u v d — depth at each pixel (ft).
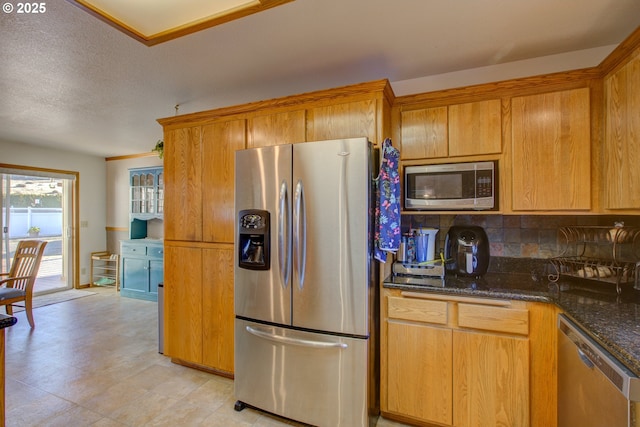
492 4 5.10
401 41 6.20
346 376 5.78
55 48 6.38
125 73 7.53
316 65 7.19
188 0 4.89
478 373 5.61
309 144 5.99
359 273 5.69
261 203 6.43
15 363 8.74
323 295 5.91
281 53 6.66
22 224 15.53
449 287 5.87
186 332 8.32
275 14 5.30
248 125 7.57
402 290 6.13
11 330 11.25
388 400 6.17
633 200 4.78
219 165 7.91
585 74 5.72
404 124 6.93
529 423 5.36
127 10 5.07
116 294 16.25
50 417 6.44
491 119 6.32
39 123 11.50
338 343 5.78
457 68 7.37
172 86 8.30
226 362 7.81
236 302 6.76
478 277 6.66
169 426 6.23
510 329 5.42
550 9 5.23
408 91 7.94
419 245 6.84
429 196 6.64
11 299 10.77
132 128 12.17
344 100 6.61
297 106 7.05
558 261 6.30
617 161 5.19
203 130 8.13
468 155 6.50
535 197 6.03
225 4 5.02
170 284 8.55
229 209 7.79
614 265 5.68
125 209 17.95
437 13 5.33
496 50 6.56
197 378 8.02
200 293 8.14
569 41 6.22
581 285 5.94
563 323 4.87
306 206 6.01
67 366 8.60
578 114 5.78
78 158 17.24
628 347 3.40
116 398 7.13
